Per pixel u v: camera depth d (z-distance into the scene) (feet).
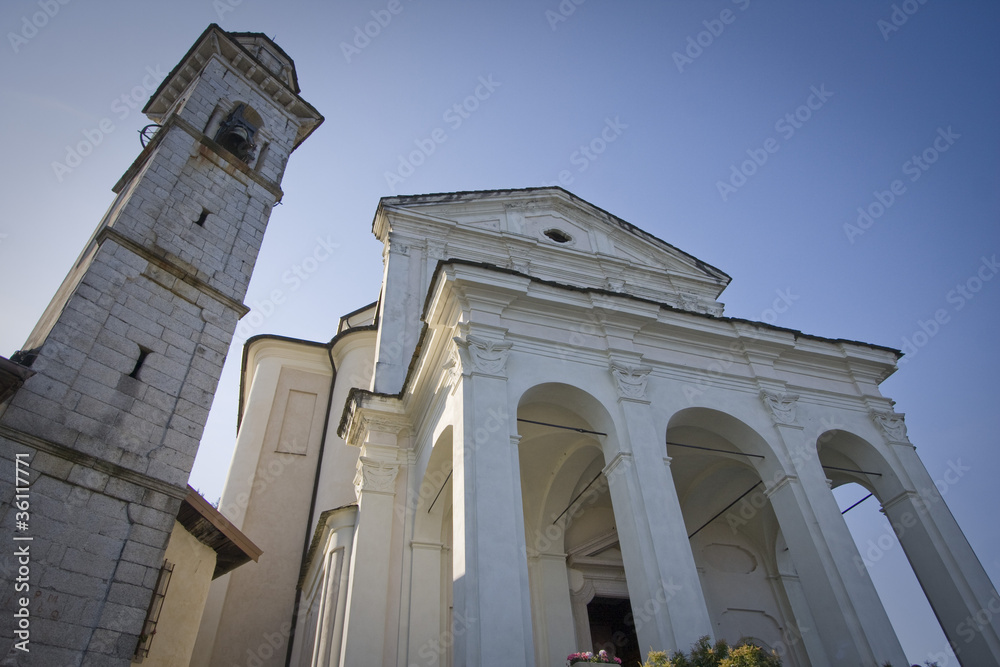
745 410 40.52
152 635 33.94
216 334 42.11
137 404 35.81
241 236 48.29
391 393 48.83
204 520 38.34
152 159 46.34
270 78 61.36
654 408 37.81
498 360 35.14
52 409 32.35
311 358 68.95
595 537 47.19
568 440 43.27
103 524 31.71
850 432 42.11
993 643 34.58
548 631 41.93
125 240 40.09
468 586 27.35
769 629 47.85
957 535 38.63
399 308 54.70
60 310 38.32
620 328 40.37
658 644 28.68
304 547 56.80
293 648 51.47
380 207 62.90
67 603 29.01
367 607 37.55
